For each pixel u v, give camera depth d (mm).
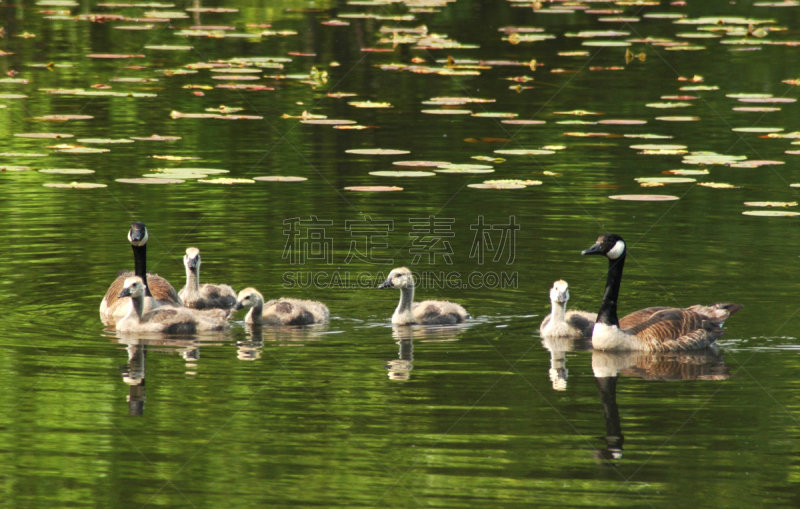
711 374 12875
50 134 25328
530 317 15539
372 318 15555
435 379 12602
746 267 17203
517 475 9953
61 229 19031
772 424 11172
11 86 30406
